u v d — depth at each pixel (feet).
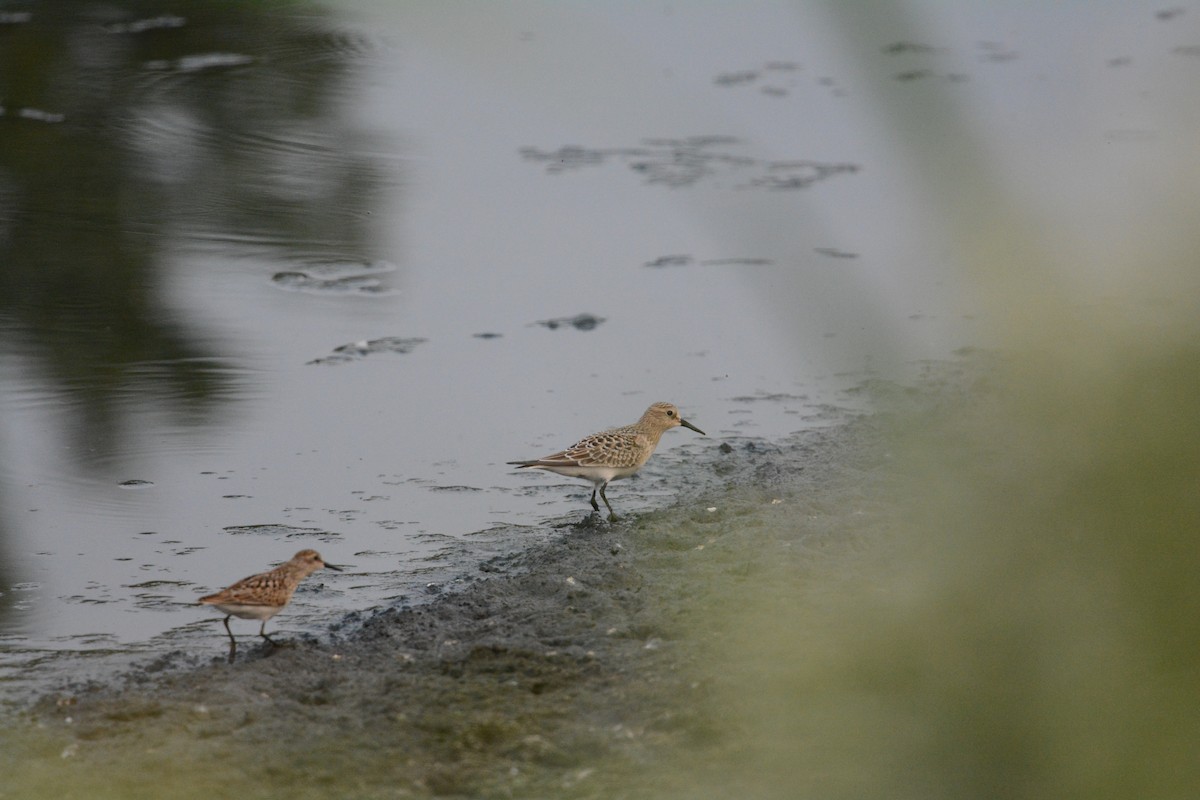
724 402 61.00
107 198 85.56
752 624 35.24
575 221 85.81
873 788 19.20
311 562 40.01
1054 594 15.99
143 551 45.75
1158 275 14.53
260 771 30.17
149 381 61.46
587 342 68.28
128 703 34.37
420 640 38.01
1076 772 15.58
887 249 70.33
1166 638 14.82
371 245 80.89
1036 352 14.99
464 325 69.97
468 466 53.88
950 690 17.52
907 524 23.62
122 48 107.65
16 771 30.73
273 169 92.32
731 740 29.07
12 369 61.87
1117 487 14.90
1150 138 15.56
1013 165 14.93
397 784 29.35
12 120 97.04
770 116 103.71
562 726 31.32
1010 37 108.37
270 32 102.73
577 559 43.65
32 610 41.22
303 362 64.59
